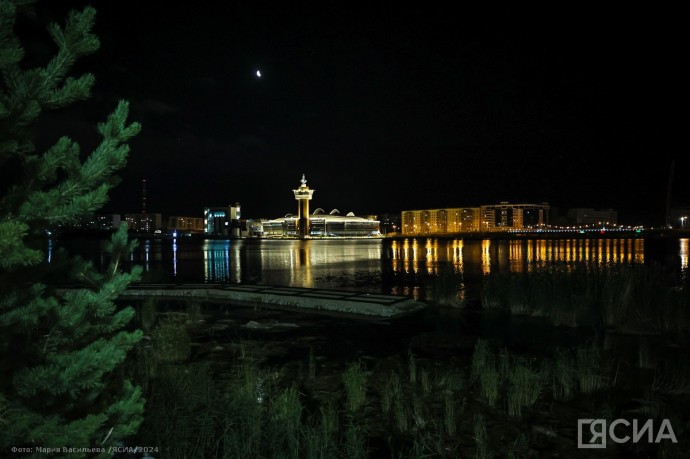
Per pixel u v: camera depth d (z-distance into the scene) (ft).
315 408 24.68
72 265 13.19
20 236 9.27
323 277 105.70
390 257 196.85
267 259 186.29
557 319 45.39
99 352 11.43
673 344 37.42
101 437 12.14
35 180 10.96
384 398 24.84
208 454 18.08
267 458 18.07
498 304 54.49
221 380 28.30
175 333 35.27
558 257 176.96
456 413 24.12
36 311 10.62
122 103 11.64
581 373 27.43
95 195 10.89
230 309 52.70
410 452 19.81
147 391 23.21
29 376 9.95
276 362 32.81
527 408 24.72
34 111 9.93
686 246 304.91
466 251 255.91
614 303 44.34
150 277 83.41
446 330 42.88
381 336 40.65
